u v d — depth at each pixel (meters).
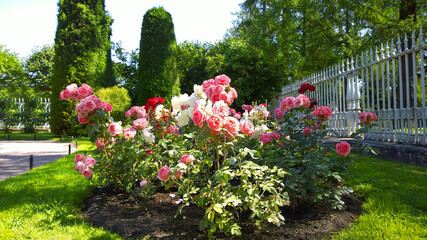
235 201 2.41
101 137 4.01
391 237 2.45
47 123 24.94
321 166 3.10
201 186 3.60
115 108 15.91
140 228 2.87
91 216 3.32
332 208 3.25
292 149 3.84
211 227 2.42
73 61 18.22
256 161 3.54
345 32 18.44
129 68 28.70
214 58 21.22
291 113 3.90
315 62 18.41
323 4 16.86
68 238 2.67
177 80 19.47
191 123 2.63
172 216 3.17
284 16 20.36
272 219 2.53
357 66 7.34
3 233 2.78
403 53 5.83
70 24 18.55
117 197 3.97
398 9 13.97
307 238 2.56
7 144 13.67
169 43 19.12
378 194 3.56
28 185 4.74
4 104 23.34
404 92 10.42
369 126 3.67
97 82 18.88
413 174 4.45
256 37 20.97
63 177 5.34
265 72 20.53
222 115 2.32
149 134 3.71
